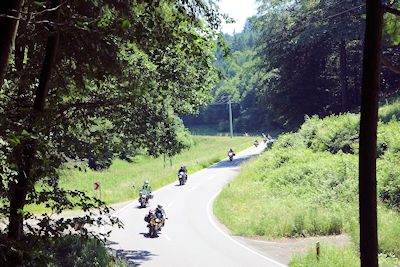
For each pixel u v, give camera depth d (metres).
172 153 17.53
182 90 15.73
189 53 10.54
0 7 4.95
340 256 18.53
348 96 69.25
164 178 57.31
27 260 6.09
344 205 29.36
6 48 4.93
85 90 11.24
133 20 9.38
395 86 60.41
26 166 7.04
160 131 16.42
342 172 34.91
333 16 56.09
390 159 32.59
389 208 26.72
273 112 72.19
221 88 189.62
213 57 10.86
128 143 14.79
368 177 6.39
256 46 69.12
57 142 9.39
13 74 9.41
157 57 13.55
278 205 31.91
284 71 66.75
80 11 9.65
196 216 33.59
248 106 181.00
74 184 50.16
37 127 7.27
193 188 49.72
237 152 91.06
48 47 8.83
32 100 10.40
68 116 9.35
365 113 6.49
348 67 69.44
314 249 19.70
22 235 7.93
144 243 24.73
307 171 38.44
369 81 6.48
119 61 11.25
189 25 10.66
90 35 8.77
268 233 26.38
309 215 27.31
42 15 8.62
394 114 42.00
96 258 15.61
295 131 64.44
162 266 19.31
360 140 6.52
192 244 24.19
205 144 130.50
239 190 40.41
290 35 64.25
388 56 57.84
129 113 13.18
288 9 66.44
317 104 66.94
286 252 21.98
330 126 48.62
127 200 45.00
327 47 65.88
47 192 7.71
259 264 19.64
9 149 6.50
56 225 7.40
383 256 18.45
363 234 6.36
